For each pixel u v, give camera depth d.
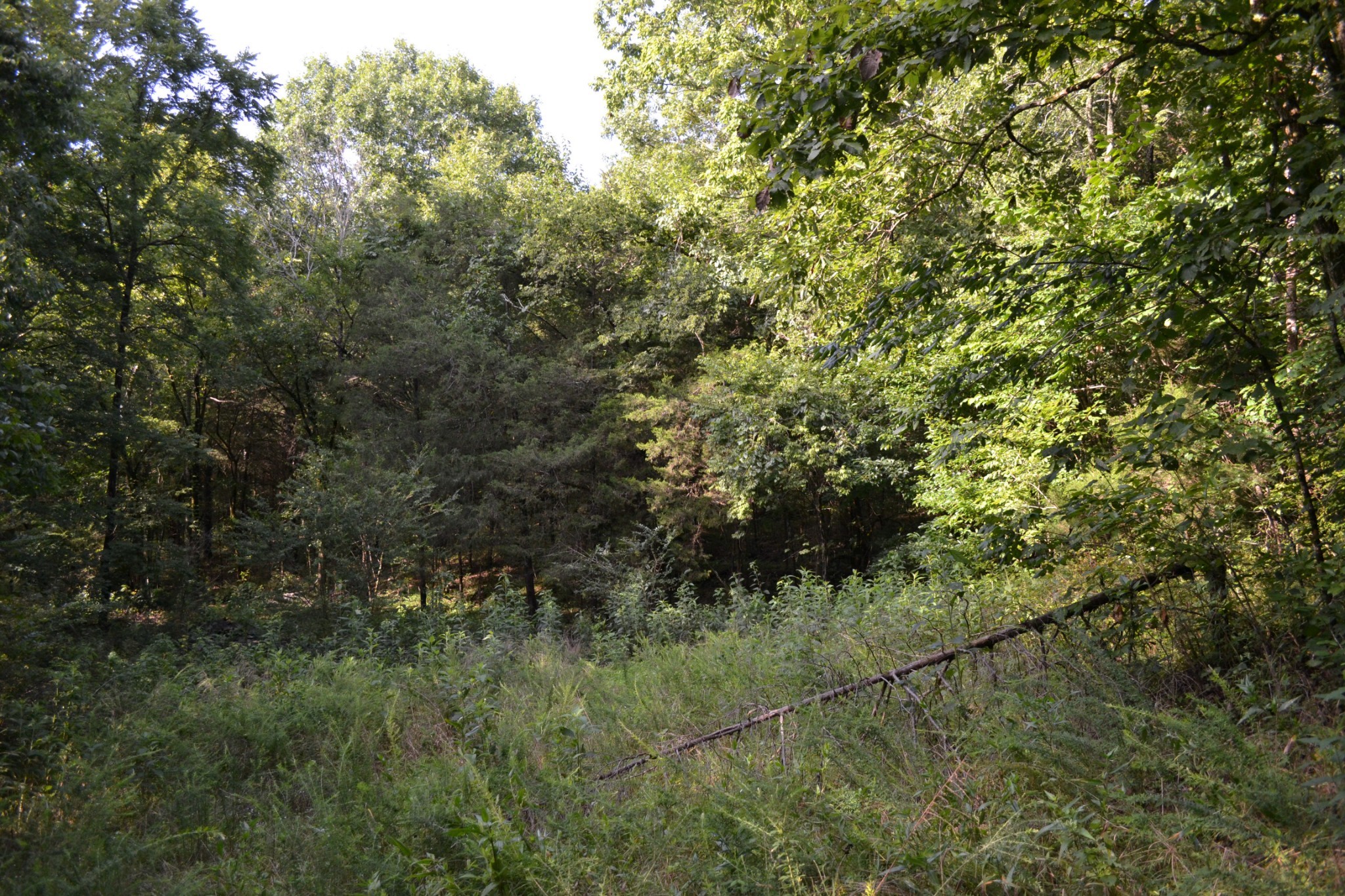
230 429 32.94
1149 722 3.89
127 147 18.78
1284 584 4.28
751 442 18.59
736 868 3.58
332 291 29.27
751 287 16.73
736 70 4.69
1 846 4.56
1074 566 5.90
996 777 3.89
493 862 3.77
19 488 7.21
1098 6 4.32
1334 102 3.85
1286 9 4.11
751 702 5.90
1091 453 5.00
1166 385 6.24
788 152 4.56
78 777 5.44
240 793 5.90
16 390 7.04
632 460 24.53
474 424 24.42
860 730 4.71
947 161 6.74
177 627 17.02
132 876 4.48
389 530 19.00
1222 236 3.96
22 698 7.05
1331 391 4.11
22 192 11.01
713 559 24.95
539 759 5.64
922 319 5.45
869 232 7.15
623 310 25.05
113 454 18.83
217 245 20.88
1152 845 3.22
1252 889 2.71
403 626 15.92
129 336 19.22
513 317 28.34
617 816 4.34
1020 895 3.14
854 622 7.23
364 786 4.89
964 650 5.08
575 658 11.11
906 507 22.47
